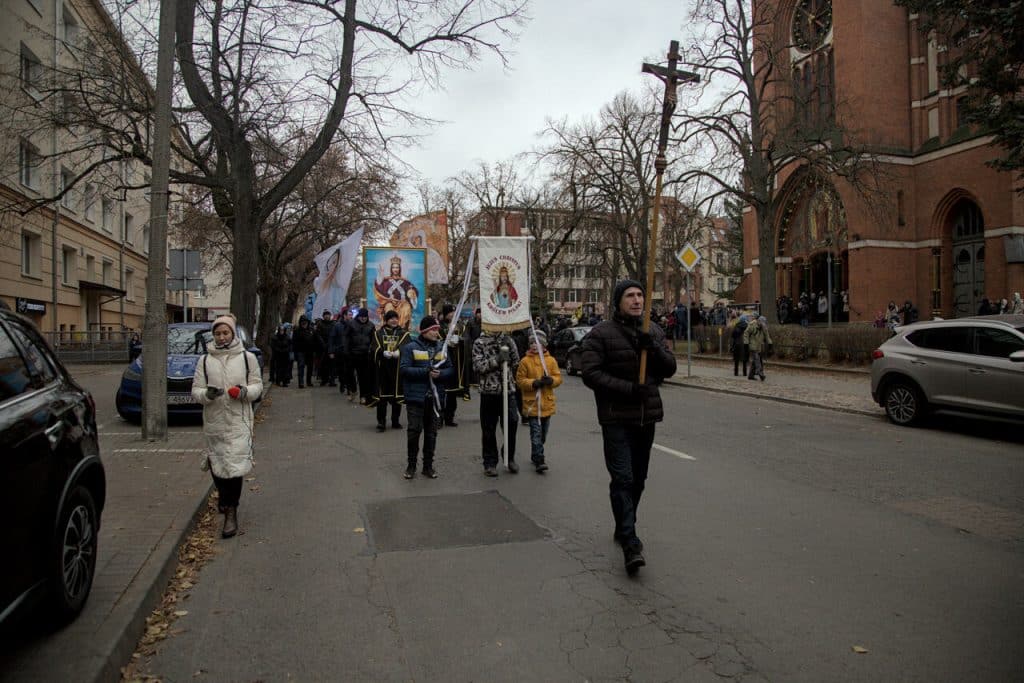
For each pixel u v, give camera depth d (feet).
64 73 49.26
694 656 12.01
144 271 133.80
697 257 61.41
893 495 22.68
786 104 113.60
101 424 37.68
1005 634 12.73
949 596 14.49
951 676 11.21
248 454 19.27
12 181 73.36
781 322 119.24
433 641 12.75
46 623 12.23
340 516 20.97
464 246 150.10
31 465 11.14
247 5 48.37
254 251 56.44
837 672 11.39
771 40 90.58
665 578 15.58
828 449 30.63
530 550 17.62
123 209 119.75
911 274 110.52
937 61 107.55
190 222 84.89
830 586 15.06
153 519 18.94
